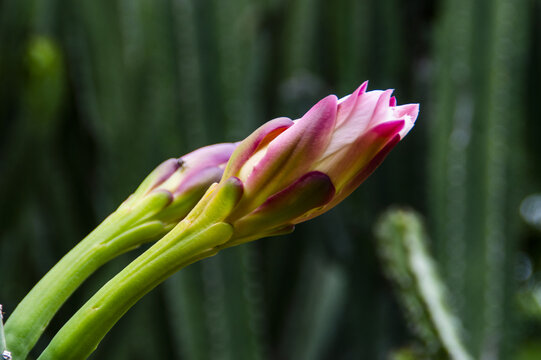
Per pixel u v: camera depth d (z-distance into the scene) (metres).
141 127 1.46
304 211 0.61
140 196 0.64
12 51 1.41
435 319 0.89
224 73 1.33
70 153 1.50
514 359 1.29
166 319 1.48
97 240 0.62
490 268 1.29
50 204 1.47
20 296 1.45
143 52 1.46
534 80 1.88
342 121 0.60
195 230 0.61
